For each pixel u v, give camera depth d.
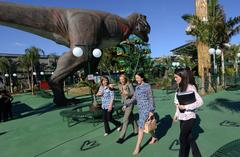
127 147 6.42
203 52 18.00
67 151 6.74
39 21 14.35
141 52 26.56
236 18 16.97
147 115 5.75
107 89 7.53
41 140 8.02
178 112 4.81
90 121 9.44
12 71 37.41
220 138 6.64
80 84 12.41
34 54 33.16
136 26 18.14
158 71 34.56
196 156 4.85
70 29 14.62
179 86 4.80
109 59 25.28
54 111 13.02
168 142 6.50
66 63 14.30
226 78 20.08
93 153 6.35
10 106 12.20
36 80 40.06
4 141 8.39
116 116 9.84
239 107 10.62
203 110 10.22
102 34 15.61
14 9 13.86
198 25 16.95
